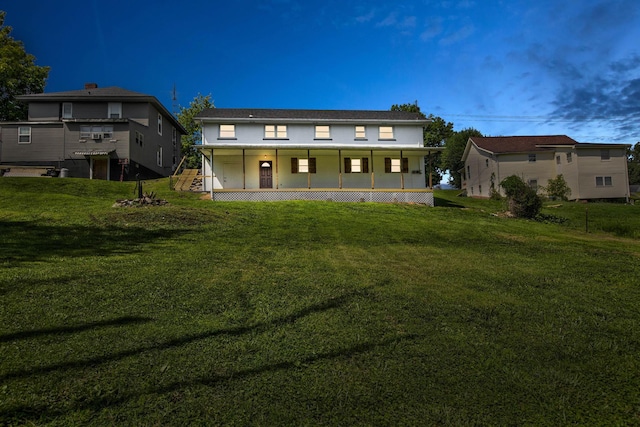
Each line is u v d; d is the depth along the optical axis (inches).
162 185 1007.6
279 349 164.2
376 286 261.1
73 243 367.2
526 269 335.3
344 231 527.2
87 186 845.8
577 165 1294.3
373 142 1014.4
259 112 1032.8
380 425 119.1
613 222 792.9
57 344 158.4
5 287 223.5
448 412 126.0
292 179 978.1
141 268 284.8
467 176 1657.2
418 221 663.1
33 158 1103.0
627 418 126.4
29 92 1409.9
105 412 119.8
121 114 1208.8
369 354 162.6
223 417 119.9
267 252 369.4
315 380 141.9
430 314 211.2
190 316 196.4
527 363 160.6
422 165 1015.6
